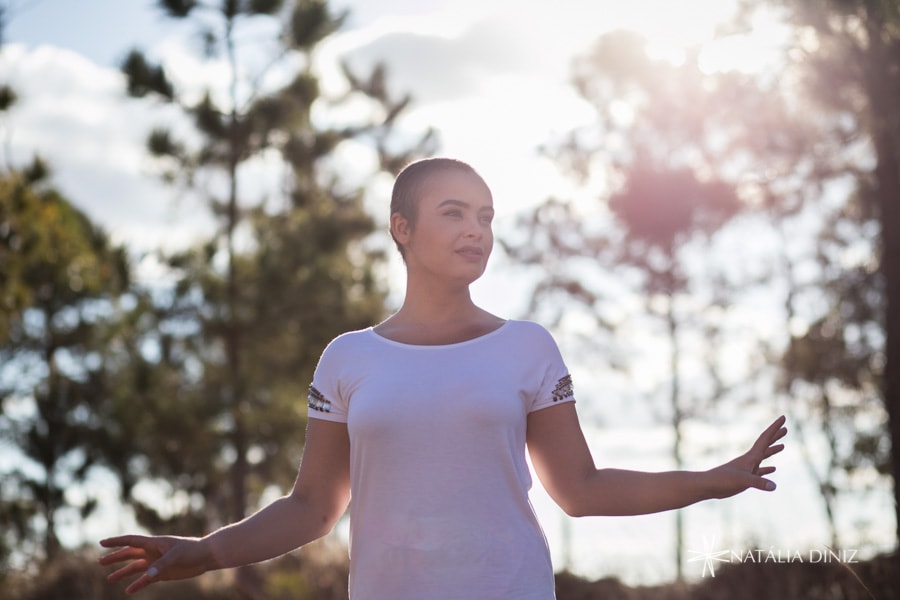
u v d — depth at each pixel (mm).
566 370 2064
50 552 14961
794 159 12797
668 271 17172
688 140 15766
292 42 14430
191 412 13789
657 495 1949
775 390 15625
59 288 15844
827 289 14758
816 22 9484
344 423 2064
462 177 2074
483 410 1930
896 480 10039
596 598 9031
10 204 12352
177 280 14000
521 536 1932
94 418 16297
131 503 15898
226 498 16031
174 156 14078
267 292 13789
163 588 11070
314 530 2092
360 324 14492
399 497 1924
